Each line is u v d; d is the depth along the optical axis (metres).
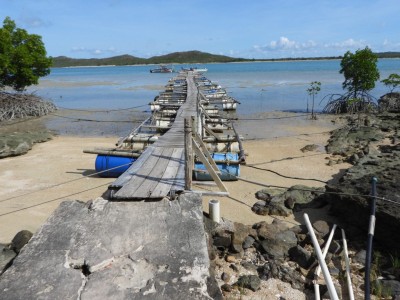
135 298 4.10
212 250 7.00
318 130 20.64
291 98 34.97
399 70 76.94
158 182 7.93
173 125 15.29
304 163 14.06
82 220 5.92
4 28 26.28
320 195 9.88
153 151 10.79
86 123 24.19
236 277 6.57
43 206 10.10
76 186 11.65
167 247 5.15
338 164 13.77
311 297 5.99
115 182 7.93
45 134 19.06
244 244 7.53
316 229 7.87
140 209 6.38
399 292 5.90
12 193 11.10
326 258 6.91
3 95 26.58
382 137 17.47
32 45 27.34
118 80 72.50
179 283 4.38
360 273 6.57
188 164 7.90
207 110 23.23
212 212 7.63
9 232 8.60
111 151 12.38
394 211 7.21
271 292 6.12
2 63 24.34
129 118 25.89
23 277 4.44
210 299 4.12
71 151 16.23
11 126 23.48
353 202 8.10
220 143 13.87
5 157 15.07
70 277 4.46
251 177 12.45
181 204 6.61
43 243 5.20
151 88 50.00
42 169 13.52
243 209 9.78
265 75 76.06
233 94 38.97
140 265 4.73
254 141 18.09
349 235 7.87
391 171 9.57
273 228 7.93
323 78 62.56
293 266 6.93
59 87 56.50
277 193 10.50
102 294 4.16
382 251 7.31
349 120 23.00
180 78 49.16
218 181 9.02
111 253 4.97
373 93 36.84
